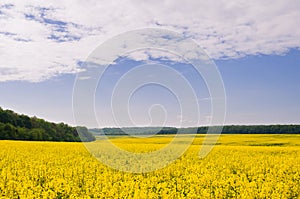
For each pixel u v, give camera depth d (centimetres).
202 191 1226
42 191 1266
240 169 1831
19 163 1830
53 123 5253
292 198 1249
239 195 1156
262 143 3394
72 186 1286
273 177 1509
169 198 1141
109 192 1161
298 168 1792
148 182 1366
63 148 2652
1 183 1311
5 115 5125
